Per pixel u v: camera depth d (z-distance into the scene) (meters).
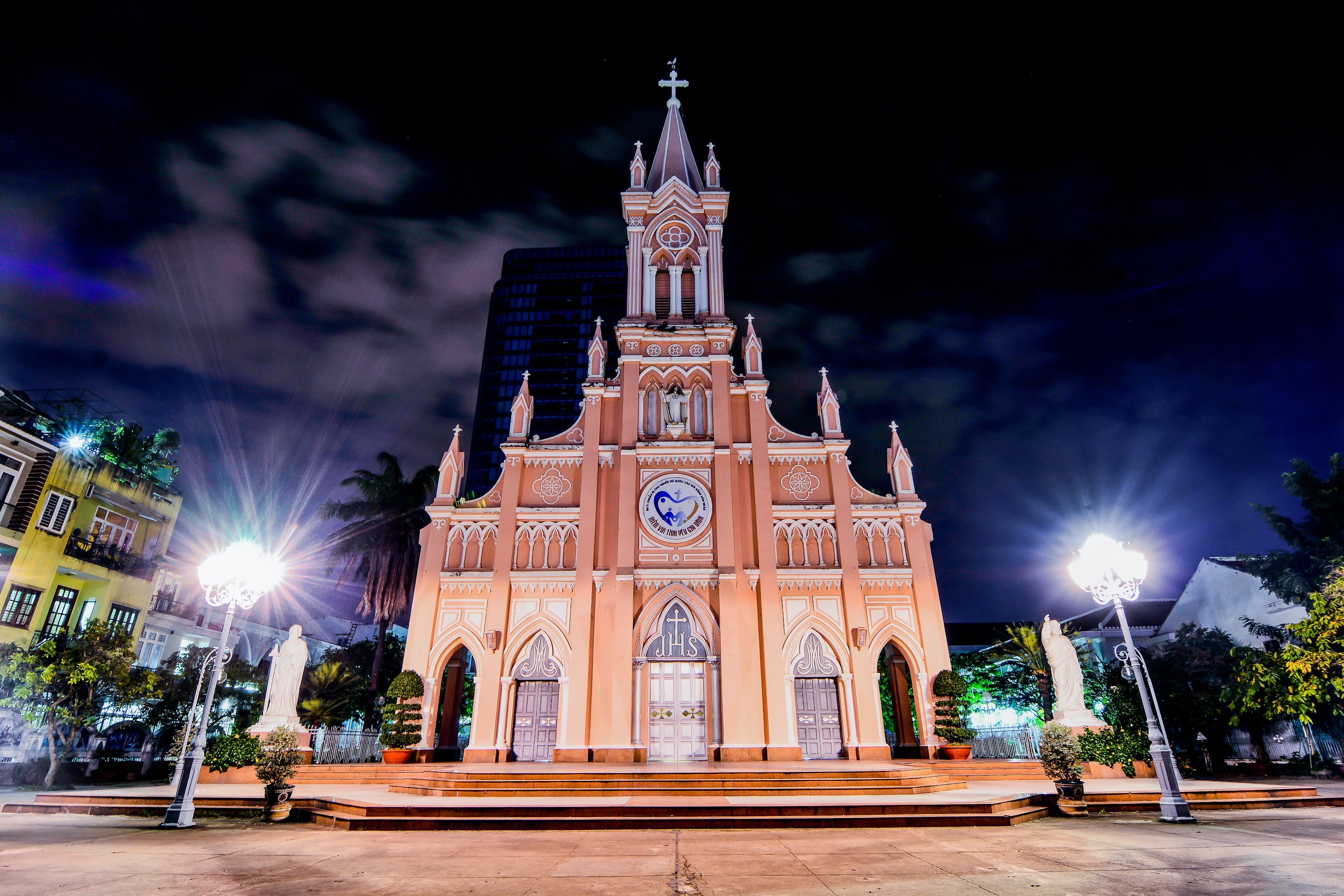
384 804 17.02
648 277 36.06
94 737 36.19
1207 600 48.59
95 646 30.81
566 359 124.50
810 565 30.97
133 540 43.38
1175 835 14.14
